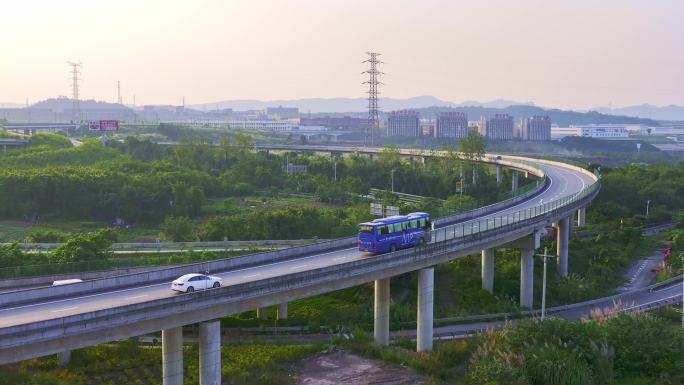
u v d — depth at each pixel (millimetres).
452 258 81438
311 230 127875
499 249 114812
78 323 48219
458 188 181000
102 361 69375
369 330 83625
